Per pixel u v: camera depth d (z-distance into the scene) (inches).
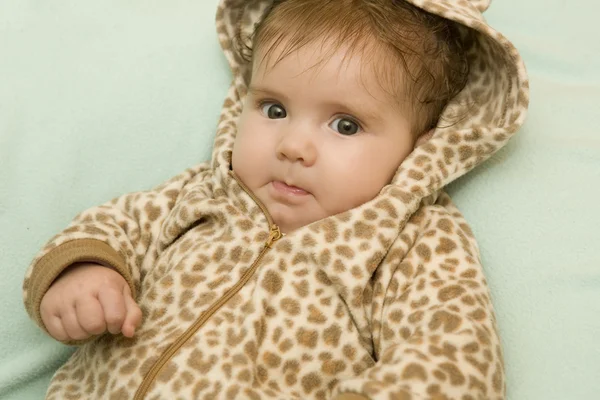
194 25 53.6
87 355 41.2
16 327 45.5
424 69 44.7
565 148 47.1
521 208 45.7
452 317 36.4
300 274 40.1
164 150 50.9
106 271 39.7
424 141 46.4
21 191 47.1
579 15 55.8
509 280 43.8
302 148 41.6
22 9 50.4
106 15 52.1
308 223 43.1
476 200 46.9
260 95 44.3
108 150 49.6
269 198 43.4
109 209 46.0
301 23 43.6
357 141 42.6
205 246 42.7
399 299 39.2
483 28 42.9
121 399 37.6
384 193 42.2
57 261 39.5
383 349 38.3
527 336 41.7
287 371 38.4
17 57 49.3
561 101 49.8
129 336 37.1
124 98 50.3
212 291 40.6
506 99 45.8
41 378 45.9
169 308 40.7
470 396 33.2
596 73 52.9
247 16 52.4
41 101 48.8
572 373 39.9
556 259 43.6
